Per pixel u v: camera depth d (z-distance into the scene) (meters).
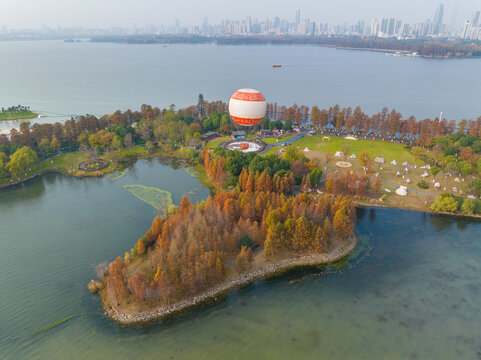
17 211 134.00
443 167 165.00
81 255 106.12
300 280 97.25
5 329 79.50
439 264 103.81
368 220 126.38
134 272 95.12
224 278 94.94
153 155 199.12
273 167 152.88
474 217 127.50
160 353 74.06
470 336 79.50
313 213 110.44
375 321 83.75
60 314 83.75
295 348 76.12
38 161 180.25
